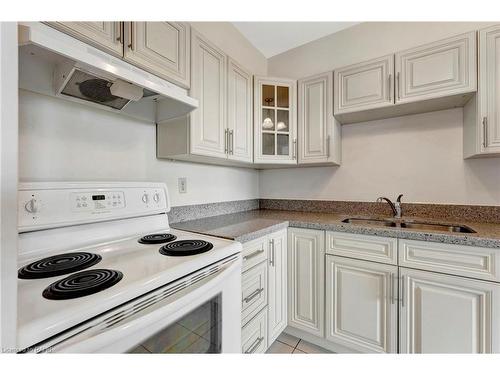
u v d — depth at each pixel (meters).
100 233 0.95
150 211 1.15
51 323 0.42
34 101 0.91
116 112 1.18
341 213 2.00
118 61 0.89
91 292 0.52
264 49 2.28
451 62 1.34
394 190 1.79
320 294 1.48
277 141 1.88
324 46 2.09
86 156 1.07
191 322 0.70
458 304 1.08
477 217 1.50
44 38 0.60
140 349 0.55
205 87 1.31
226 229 1.27
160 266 0.70
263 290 1.34
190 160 1.60
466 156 1.48
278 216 1.82
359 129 1.94
